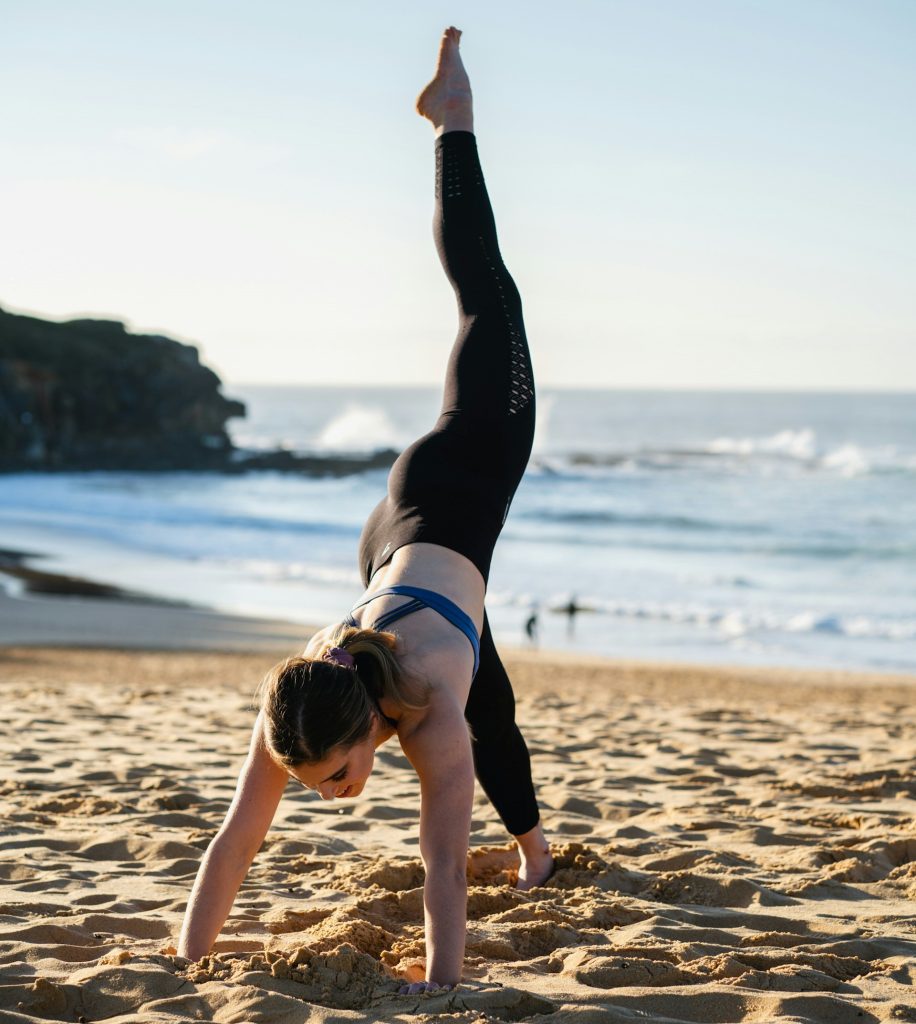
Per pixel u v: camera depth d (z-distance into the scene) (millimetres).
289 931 3094
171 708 8344
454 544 2840
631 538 32250
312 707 2270
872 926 3158
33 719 7320
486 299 3352
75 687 10445
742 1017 2428
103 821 4441
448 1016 2240
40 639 17078
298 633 18625
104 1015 2352
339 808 4875
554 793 5133
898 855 3998
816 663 17203
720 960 2742
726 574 26344
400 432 97688
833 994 2562
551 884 3623
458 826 2477
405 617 2654
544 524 35062
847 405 155500
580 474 49188
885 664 17125
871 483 45031
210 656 15672
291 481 54688
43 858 3846
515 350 3271
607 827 4484
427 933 2477
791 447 67188
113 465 60844
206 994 2387
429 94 3646
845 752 6488
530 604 22703
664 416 120562
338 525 36438
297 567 27609
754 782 5523
